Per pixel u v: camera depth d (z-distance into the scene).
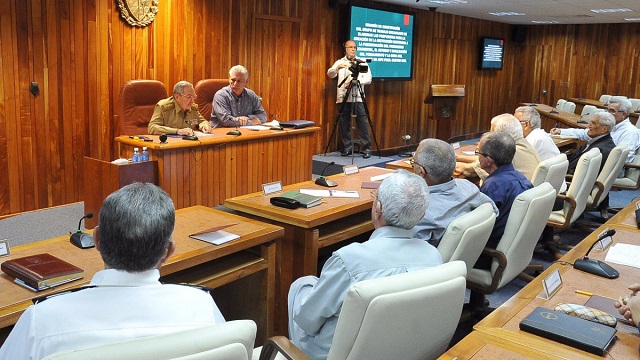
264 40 6.88
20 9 4.65
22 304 1.60
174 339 1.04
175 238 2.28
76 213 4.95
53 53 4.91
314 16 7.55
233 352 1.08
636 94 11.76
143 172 4.03
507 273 2.68
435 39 10.03
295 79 7.42
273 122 5.36
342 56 8.09
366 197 3.11
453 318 1.59
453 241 2.16
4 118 4.66
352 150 7.39
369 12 8.26
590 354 1.46
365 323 1.39
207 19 6.16
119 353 0.99
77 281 1.77
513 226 2.59
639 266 2.10
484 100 11.92
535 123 4.46
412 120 9.78
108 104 5.38
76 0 5.01
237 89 5.37
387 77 8.84
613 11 9.46
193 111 4.98
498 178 3.00
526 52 12.83
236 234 2.35
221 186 4.60
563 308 1.67
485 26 11.48
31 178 4.90
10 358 1.15
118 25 5.37
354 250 1.70
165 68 5.82
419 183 1.80
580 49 12.25
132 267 1.24
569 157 5.75
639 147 5.55
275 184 3.20
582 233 4.80
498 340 1.52
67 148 5.12
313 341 1.80
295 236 2.74
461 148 4.97
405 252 1.74
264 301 2.49
